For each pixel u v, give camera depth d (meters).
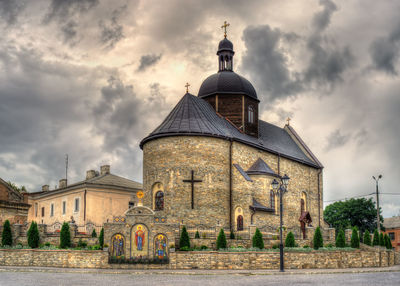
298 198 51.22
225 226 39.84
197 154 39.62
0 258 32.88
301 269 32.31
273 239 36.50
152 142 40.84
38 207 62.34
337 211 75.19
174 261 31.25
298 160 51.81
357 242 39.53
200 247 33.81
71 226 34.94
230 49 50.38
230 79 47.88
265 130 53.75
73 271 28.91
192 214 38.50
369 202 73.44
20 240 35.12
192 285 22.06
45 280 23.97
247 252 31.86
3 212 43.16
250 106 48.66
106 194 54.19
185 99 43.59
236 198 40.62
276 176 44.69
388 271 32.66
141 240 31.75
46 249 32.53
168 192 38.91
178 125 40.59
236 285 22.11
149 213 32.03
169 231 31.80
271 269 31.77
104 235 31.69
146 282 23.44
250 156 44.53
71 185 55.06
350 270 31.84
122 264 31.20
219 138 40.91
